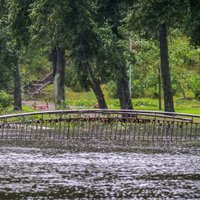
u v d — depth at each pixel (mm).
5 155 54688
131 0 93750
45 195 38469
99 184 41812
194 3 81625
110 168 48031
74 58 94750
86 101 138625
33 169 47312
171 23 86562
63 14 89312
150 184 42000
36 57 156500
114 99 143750
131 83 133750
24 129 74312
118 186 41219
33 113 68812
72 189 40156
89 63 93312
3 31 111062
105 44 90875
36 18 91375
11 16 99125
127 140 68125
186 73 133375
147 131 76000
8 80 116750
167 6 81438
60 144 63531
